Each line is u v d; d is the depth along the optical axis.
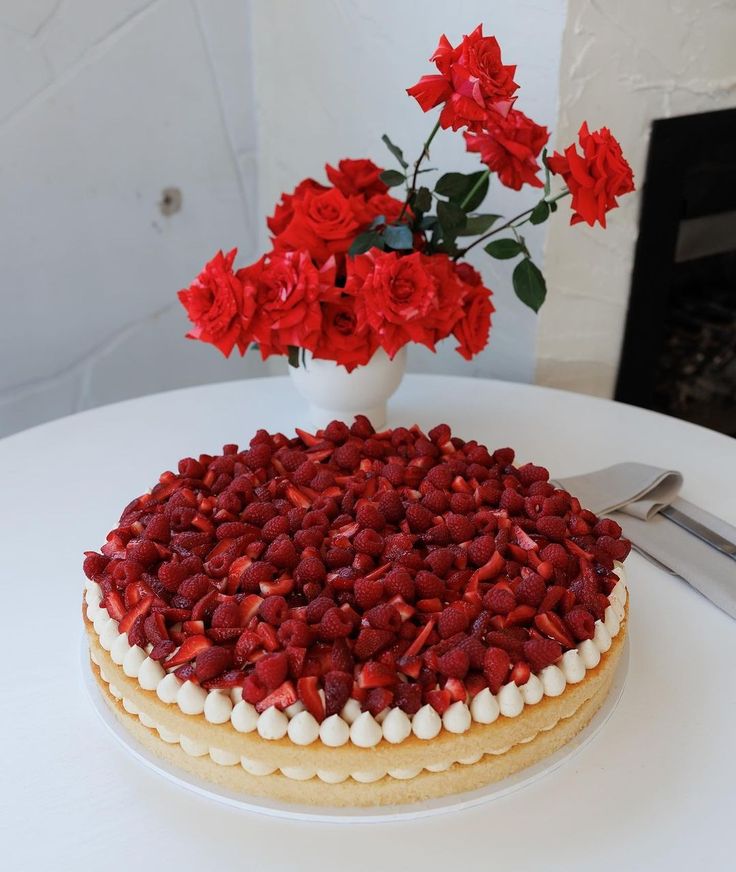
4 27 1.61
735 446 1.38
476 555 0.91
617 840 0.76
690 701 0.91
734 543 1.10
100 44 1.72
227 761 0.81
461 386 1.56
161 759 0.85
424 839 0.77
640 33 1.44
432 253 1.28
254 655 0.81
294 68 1.82
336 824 0.79
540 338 1.57
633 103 1.49
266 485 1.04
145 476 1.31
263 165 1.99
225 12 1.85
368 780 0.79
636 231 1.59
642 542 1.12
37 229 1.76
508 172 1.18
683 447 1.37
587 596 0.88
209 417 1.48
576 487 1.20
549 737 0.83
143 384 2.00
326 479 1.04
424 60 1.56
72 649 0.99
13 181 1.70
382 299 1.16
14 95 1.66
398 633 0.83
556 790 0.82
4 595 1.07
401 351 1.33
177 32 1.80
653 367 1.72
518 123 1.16
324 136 1.81
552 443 1.38
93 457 1.36
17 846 0.76
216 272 1.18
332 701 0.78
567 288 1.55
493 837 0.77
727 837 0.77
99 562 0.95
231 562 0.90
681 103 1.55
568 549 0.95
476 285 1.31
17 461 1.36
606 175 1.14
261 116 1.94
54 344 1.85
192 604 0.87
